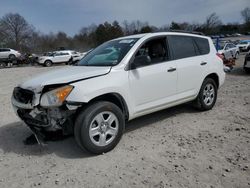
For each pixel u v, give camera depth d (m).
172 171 3.37
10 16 74.94
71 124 3.80
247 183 3.05
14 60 30.94
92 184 3.18
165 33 5.05
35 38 78.94
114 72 4.10
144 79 4.41
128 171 3.42
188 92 5.29
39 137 4.18
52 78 3.86
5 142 4.61
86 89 3.73
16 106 4.05
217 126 4.93
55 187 3.16
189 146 4.09
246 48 31.00
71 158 3.87
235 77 11.30
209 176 3.22
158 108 4.77
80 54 31.48
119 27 78.88
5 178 3.41
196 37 5.69
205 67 5.61
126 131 4.85
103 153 3.95
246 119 5.25
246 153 3.78
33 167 3.67
